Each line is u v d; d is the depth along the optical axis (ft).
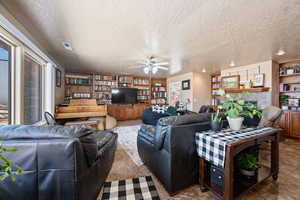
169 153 4.44
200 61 12.00
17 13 5.00
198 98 18.11
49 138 2.80
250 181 4.76
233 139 4.09
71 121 12.20
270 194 4.62
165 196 4.51
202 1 4.35
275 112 8.45
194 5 4.55
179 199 4.38
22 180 2.66
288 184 5.17
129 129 13.98
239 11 4.87
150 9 4.78
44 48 8.79
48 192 2.73
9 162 2.02
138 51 9.45
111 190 4.80
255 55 10.17
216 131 4.93
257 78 12.30
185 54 9.96
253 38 7.21
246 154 5.07
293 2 4.36
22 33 5.65
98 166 4.04
